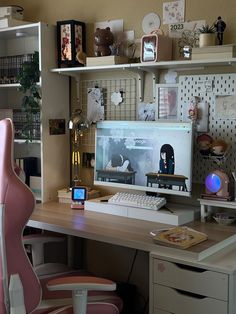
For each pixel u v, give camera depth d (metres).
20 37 3.27
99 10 2.87
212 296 1.80
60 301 1.86
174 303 1.91
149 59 2.47
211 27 2.40
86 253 3.08
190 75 2.51
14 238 1.54
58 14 3.07
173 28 2.56
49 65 2.87
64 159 3.04
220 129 2.43
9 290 1.50
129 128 2.57
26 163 3.09
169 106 2.59
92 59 2.68
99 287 1.65
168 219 2.31
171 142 2.40
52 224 2.33
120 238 2.07
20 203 1.51
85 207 2.66
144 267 2.82
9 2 3.33
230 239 2.09
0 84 3.14
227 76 2.39
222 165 2.43
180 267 1.91
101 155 2.70
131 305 2.75
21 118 3.11
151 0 2.64
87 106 2.98
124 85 2.80
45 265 2.35
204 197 2.34
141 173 2.53
